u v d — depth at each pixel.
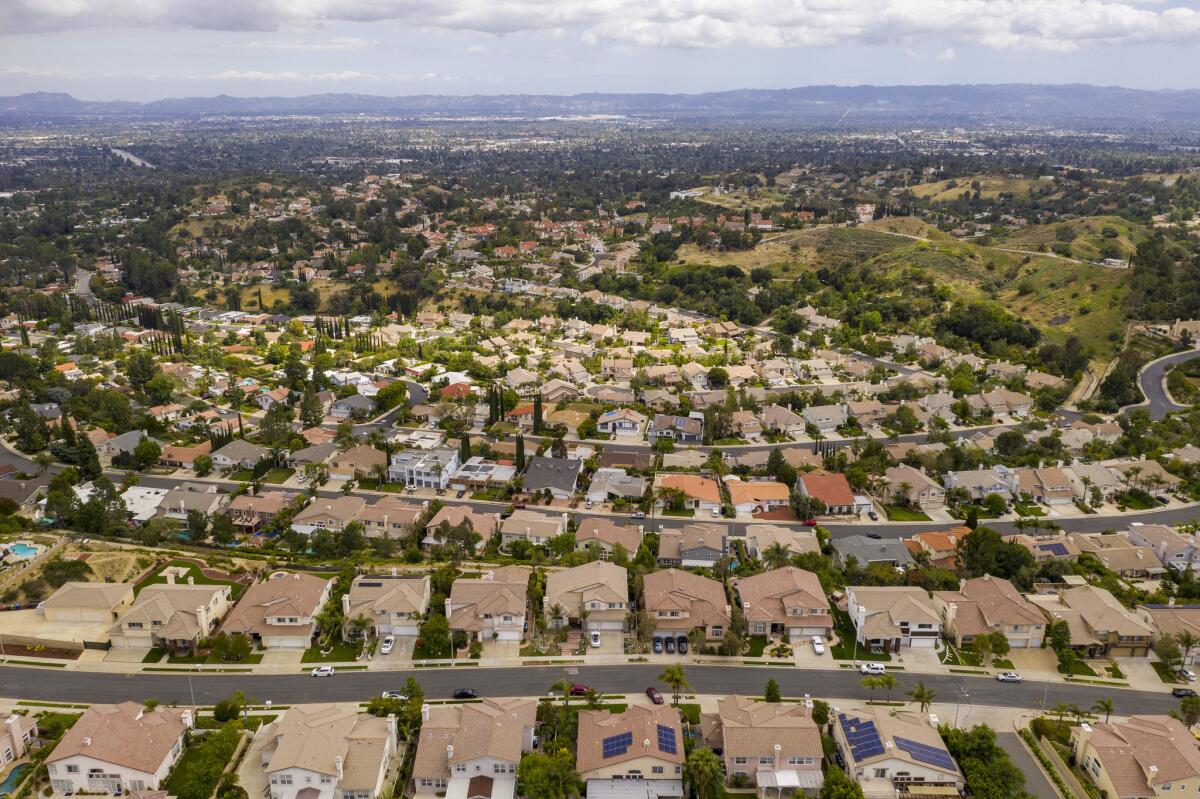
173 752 100.69
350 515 162.62
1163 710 112.62
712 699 113.12
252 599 128.88
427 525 157.00
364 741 98.12
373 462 189.88
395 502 168.50
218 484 186.50
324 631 126.38
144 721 101.75
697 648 122.38
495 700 108.31
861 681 117.75
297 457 194.38
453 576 137.88
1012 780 94.75
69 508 159.75
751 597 131.12
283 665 120.19
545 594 132.38
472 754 96.44
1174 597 139.62
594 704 109.69
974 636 125.06
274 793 93.75
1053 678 119.31
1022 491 182.75
